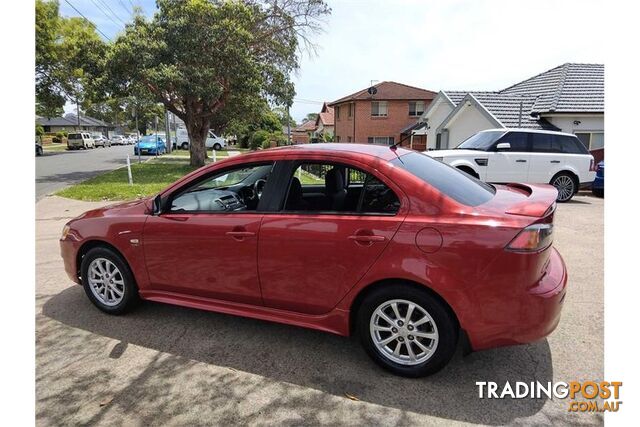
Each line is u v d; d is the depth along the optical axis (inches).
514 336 105.0
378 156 123.2
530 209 108.1
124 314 155.8
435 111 893.2
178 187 143.2
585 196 468.4
